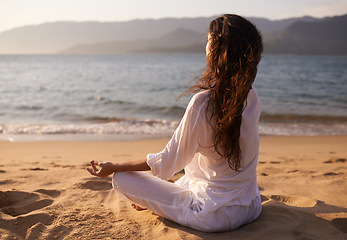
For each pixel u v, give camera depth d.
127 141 6.98
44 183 2.68
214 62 1.44
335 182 2.60
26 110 11.67
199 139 1.50
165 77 30.06
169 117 10.47
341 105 12.48
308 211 1.99
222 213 1.64
